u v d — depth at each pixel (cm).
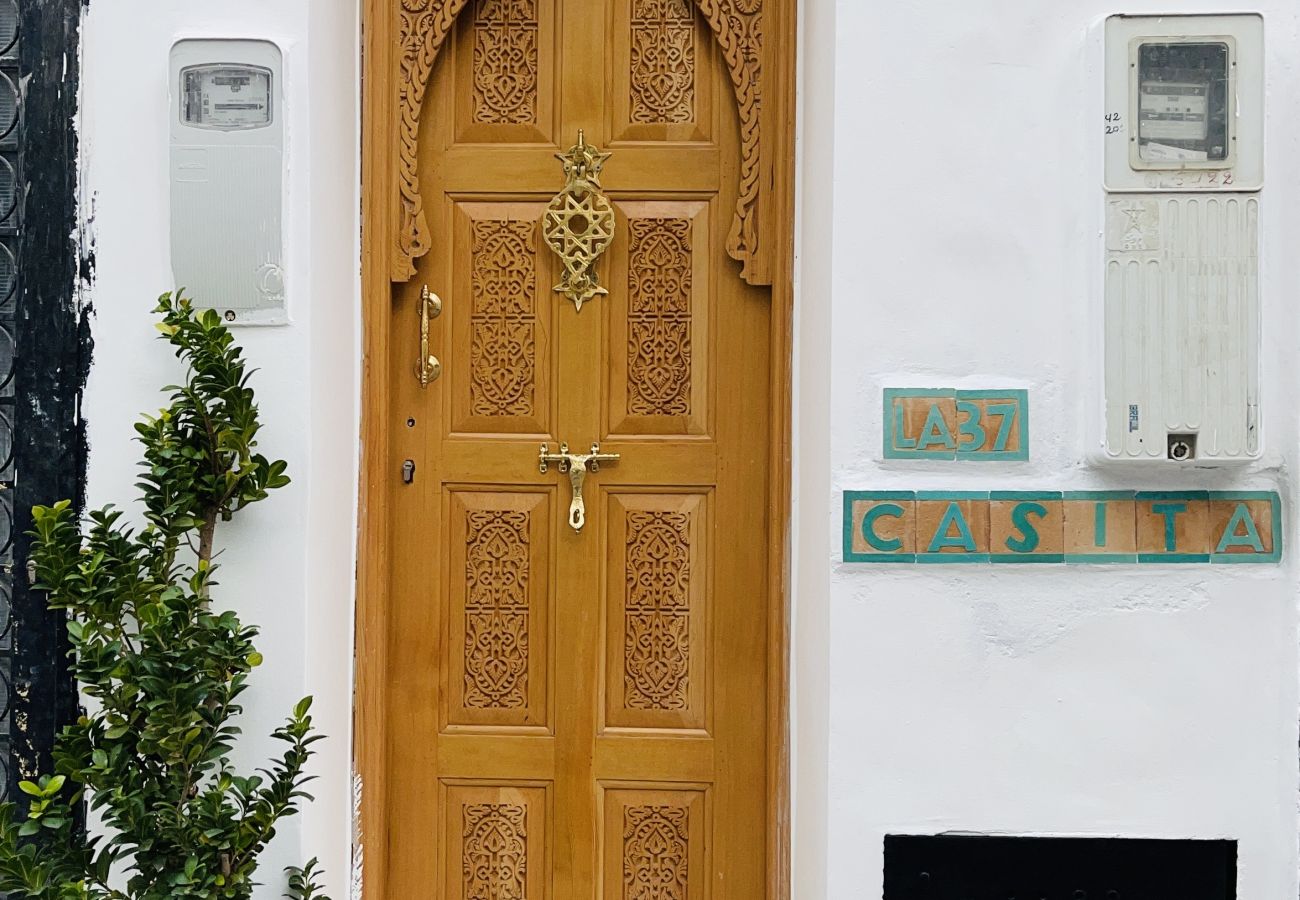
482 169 257
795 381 245
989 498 219
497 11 256
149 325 226
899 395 220
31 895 193
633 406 257
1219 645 218
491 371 258
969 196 219
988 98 219
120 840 200
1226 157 210
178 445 211
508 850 257
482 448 257
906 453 220
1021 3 218
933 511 219
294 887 217
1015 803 220
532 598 257
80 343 227
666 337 256
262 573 224
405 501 257
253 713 223
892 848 220
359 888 247
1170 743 218
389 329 254
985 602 220
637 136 255
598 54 255
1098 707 219
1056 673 219
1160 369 211
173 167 223
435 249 257
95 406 227
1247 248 210
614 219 255
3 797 231
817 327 231
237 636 208
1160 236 210
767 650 252
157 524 211
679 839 256
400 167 252
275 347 224
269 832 207
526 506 257
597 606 256
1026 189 219
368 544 248
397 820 257
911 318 220
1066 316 219
